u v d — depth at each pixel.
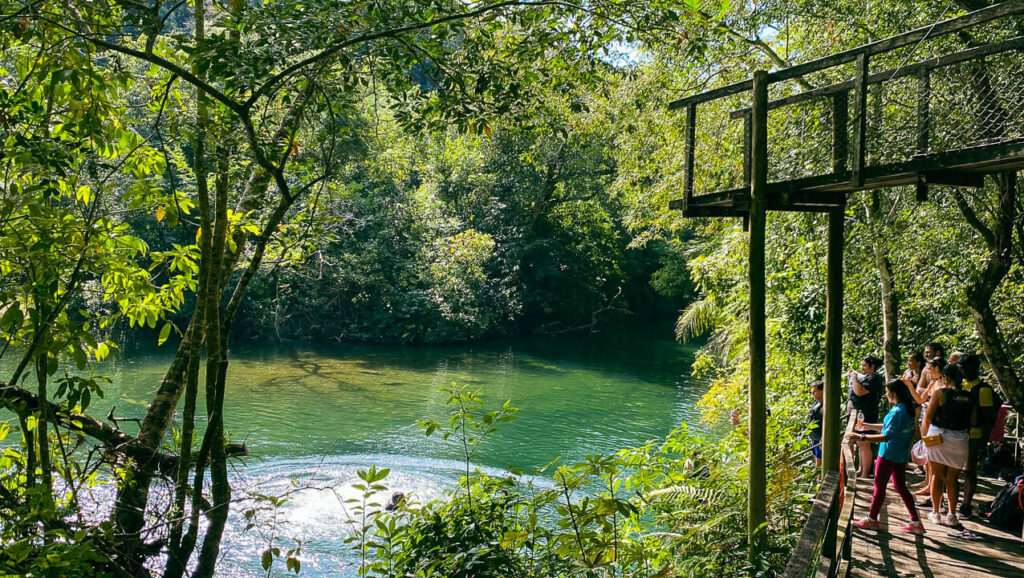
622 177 16.75
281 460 14.16
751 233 5.67
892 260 10.98
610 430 17.86
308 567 9.18
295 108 4.88
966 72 6.40
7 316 3.62
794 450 8.45
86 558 3.34
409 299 32.75
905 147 6.60
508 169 37.19
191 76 3.87
